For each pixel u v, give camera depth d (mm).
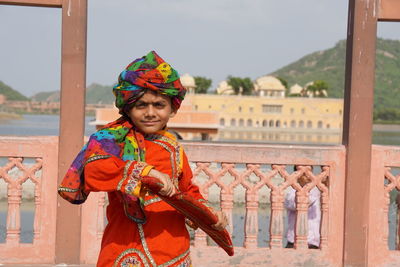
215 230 2062
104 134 1942
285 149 3953
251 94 124250
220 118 94500
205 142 3988
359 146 3922
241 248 3967
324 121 97875
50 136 3975
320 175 3986
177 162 2062
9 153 3828
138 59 2045
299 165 3980
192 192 2158
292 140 75062
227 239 2131
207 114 33031
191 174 2156
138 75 1964
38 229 3889
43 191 3877
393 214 9750
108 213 2061
